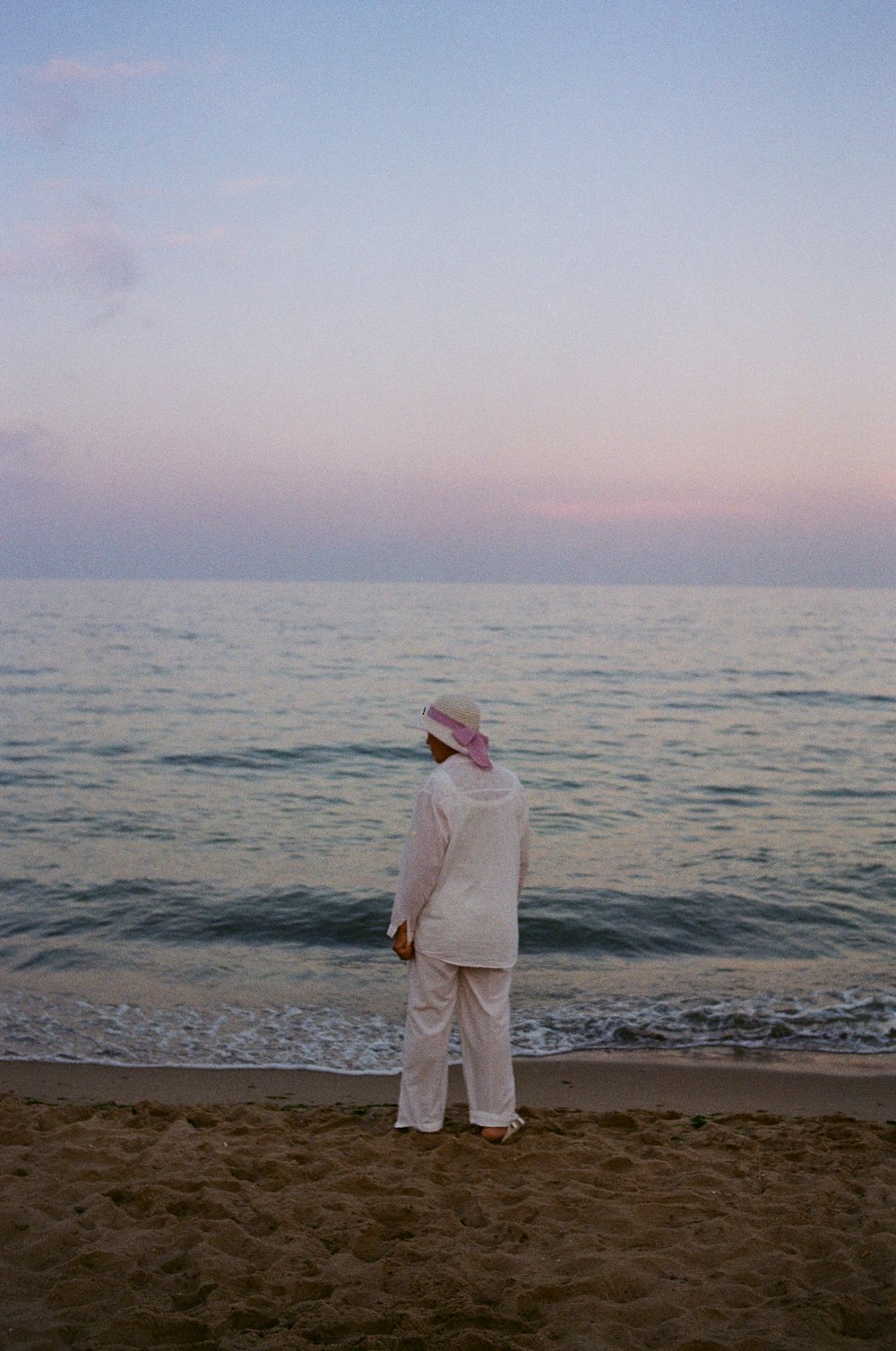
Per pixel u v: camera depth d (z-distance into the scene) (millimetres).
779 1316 2891
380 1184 3834
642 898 10305
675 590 178625
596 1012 7281
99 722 23297
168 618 67750
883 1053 6543
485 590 158250
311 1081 5961
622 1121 4934
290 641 49188
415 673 35156
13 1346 2691
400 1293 3025
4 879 10797
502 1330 2822
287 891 10453
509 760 19250
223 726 22922
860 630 62781
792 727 23734
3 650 42312
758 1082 6031
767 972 8273
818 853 12312
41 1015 7090
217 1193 3662
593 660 40719
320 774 17594
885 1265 3201
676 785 16859
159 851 12125
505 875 4363
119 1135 4344
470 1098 4480
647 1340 2785
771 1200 3752
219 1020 7078
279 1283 3035
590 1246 3330
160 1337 2738
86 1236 3307
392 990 7812
